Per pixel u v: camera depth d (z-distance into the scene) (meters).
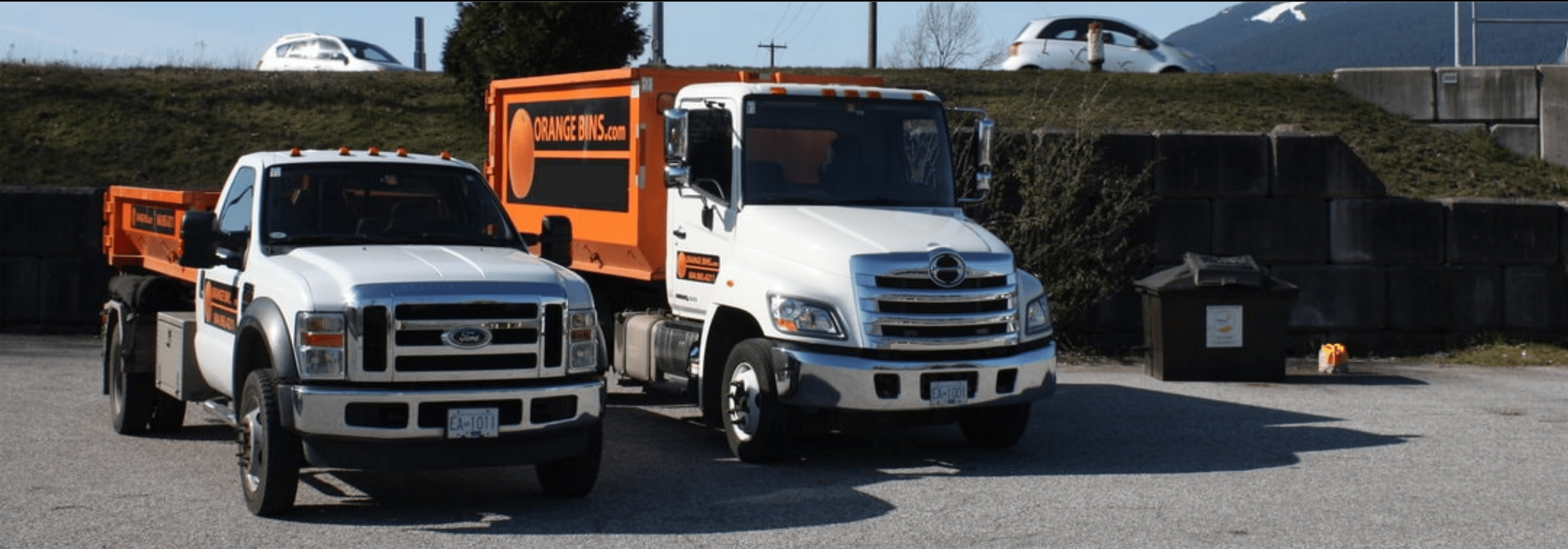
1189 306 15.09
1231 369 15.12
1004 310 10.27
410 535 7.93
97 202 18.22
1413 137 22.56
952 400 9.99
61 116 21.88
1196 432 11.81
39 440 10.91
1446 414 12.87
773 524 8.27
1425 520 8.47
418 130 22.34
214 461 10.18
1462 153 22.22
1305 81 24.20
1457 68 22.97
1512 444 11.20
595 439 8.74
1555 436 11.60
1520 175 21.72
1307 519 8.46
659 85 11.88
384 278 8.15
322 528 8.10
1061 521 8.38
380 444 8.01
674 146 10.69
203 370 9.84
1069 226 17.02
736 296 10.46
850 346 9.91
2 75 22.78
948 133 11.47
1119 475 9.91
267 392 8.20
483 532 8.02
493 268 8.48
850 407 9.84
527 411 8.21
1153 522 8.36
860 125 11.14
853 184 11.05
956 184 11.41
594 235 12.65
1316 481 9.66
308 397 7.93
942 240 10.27
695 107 11.38
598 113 12.55
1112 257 17.28
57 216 18.19
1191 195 17.45
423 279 8.19
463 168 9.90
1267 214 17.55
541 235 9.79
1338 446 11.13
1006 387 10.25
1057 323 17.11
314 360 8.02
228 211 9.87
